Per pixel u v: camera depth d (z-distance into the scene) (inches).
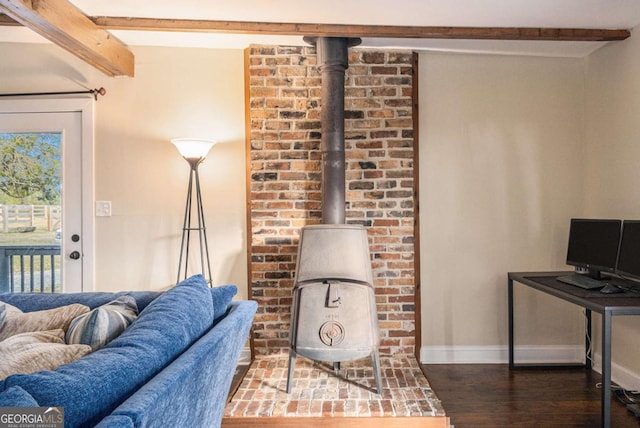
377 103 120.5
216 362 54.6
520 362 124.5
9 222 122.0
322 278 98.0
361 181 120.6
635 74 105.3
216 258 122.5
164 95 121.9
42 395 31.7
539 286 102.8
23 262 122.0
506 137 124.4
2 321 62.1
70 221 121.5
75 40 93.7
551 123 124.9
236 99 122.6
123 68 115.0
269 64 119.7
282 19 101.7
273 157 120.0
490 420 90.4
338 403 89.4
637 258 92.1
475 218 124.4
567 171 124.7
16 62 120.6
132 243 121.8
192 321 55.6
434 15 98.9
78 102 120.5
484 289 124.9
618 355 110.0
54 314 63.8
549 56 124.3
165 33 111.7
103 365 38.0
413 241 121.0
